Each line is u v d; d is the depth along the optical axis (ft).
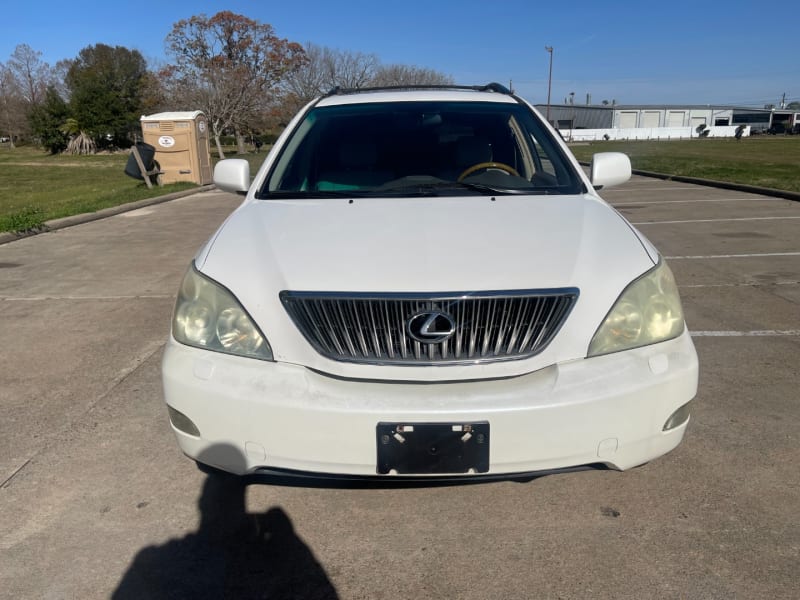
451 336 6.73
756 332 14.51
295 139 11.12
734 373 12.16
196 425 7.04
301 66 148.05
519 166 10.87
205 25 128.26
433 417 6.48
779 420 10.23
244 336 7.04
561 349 6.83
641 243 7.97
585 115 270.87
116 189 53.06
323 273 7.10
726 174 53.47
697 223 30.07
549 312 6.86
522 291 6.80
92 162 110.63
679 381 6.98
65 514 8.18
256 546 7.55
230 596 6.79
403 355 6.74
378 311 6.77
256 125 133.59
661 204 37.40
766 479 8.59
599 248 7.62
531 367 6.77
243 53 132.57
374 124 11.32
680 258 22.50
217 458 7.05
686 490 8.40
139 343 14.56
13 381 12.44
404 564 7.18
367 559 7.29
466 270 7.02
